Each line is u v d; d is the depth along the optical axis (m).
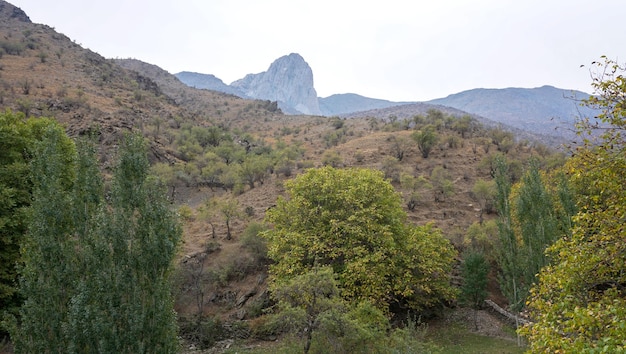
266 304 24.14
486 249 29.20
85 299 11.17
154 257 11.94
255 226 28.39
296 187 25.03
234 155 61.81
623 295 10.88
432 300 23.34
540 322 9.10
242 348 21.06
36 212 12.08
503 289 20.62
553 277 9.77
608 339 7.00
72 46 128.12
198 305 24.27
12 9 147.50
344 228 21.72
